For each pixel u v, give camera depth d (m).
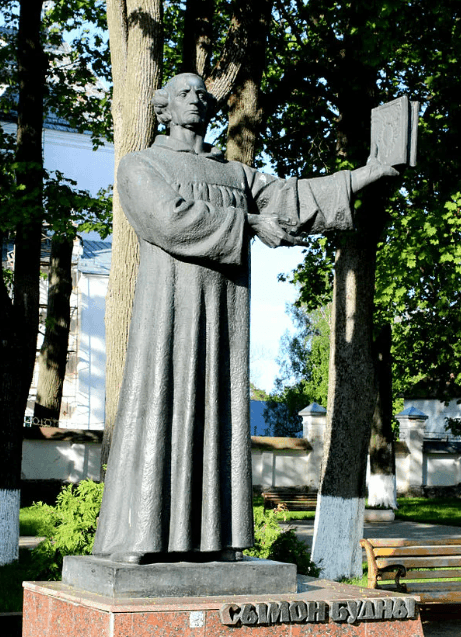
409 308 16.61
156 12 8.84
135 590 4.16
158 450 4.43
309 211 4.91
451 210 12.34
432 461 28.42
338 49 12.80
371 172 4.89
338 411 11.59
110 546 4.46
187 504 4.42
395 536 16.83
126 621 3.86
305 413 25.67
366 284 11.73
